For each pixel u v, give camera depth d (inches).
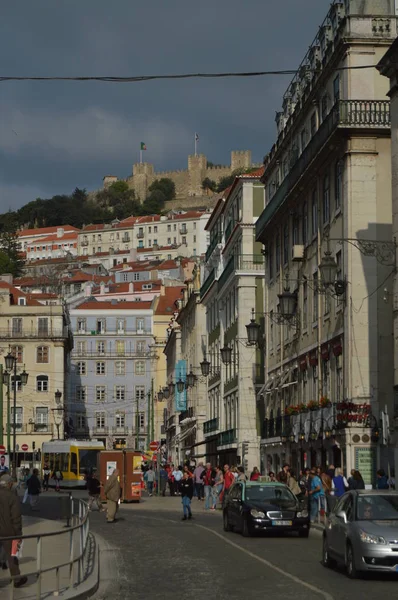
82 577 701.3
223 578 743.1
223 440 2687.0
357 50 1525.6
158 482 2484.0
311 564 838.5
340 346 1545.3
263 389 2217.0
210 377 3181.6
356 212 1496.1
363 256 1491.1
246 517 1142.3
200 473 2133.4
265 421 2156.7
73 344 5142.7
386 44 1525.6
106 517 1560.0
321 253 1675.7
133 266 7667.3
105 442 5315.0
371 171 1503.4
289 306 1542.8
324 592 647.8
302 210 1849.2
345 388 1505.9
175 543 1074.7
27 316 4303.6
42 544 585.6
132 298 6077.8
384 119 1499.8
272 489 1197.1
